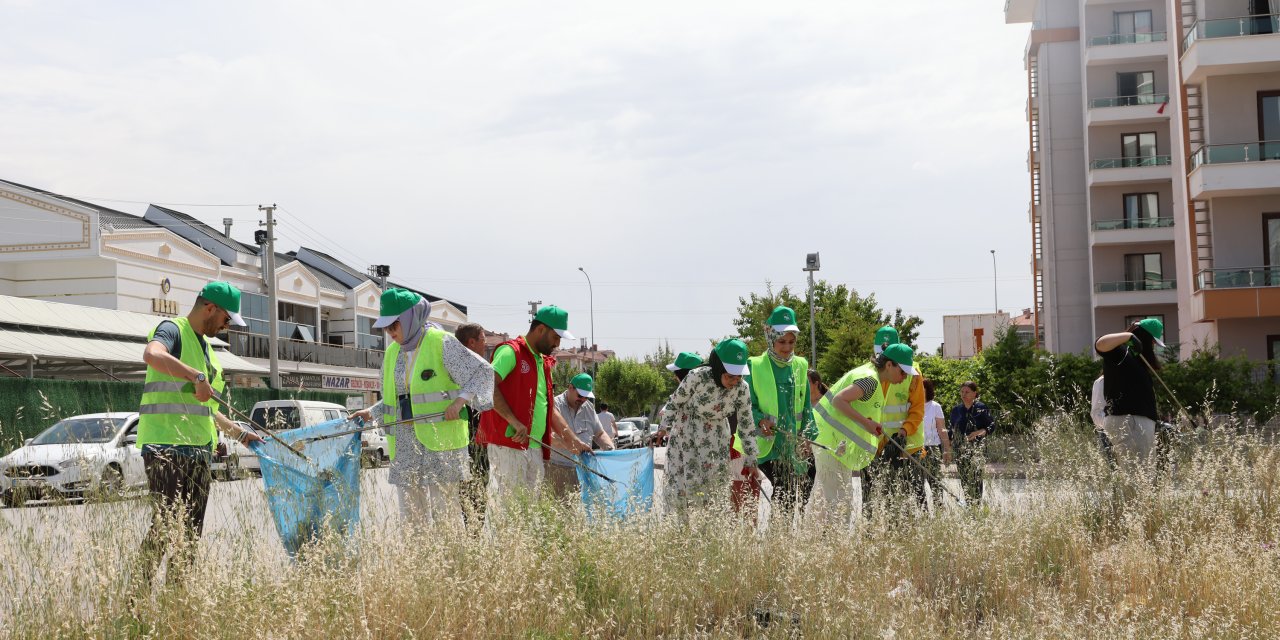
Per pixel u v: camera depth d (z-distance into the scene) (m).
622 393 83.38
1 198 42.56
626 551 6.17
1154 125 45.69
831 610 5.74
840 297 54.00
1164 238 45.50
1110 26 45.62
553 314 8.41
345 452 7.20
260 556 5.32
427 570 5.45
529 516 6.36
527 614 5.38
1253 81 29.97
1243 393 25.16
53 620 4.66
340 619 4.93
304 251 69.56
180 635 4.77
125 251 43.25
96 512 5.27
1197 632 5.50
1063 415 10.36
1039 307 53.47
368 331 67.75
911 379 9.91
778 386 9.41
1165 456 9.35
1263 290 29.28
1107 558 7.45
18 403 23.84
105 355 31.98
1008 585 6.67
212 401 6.55
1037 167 50.81
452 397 7.49
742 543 6.69
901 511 7.92
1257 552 6.91
